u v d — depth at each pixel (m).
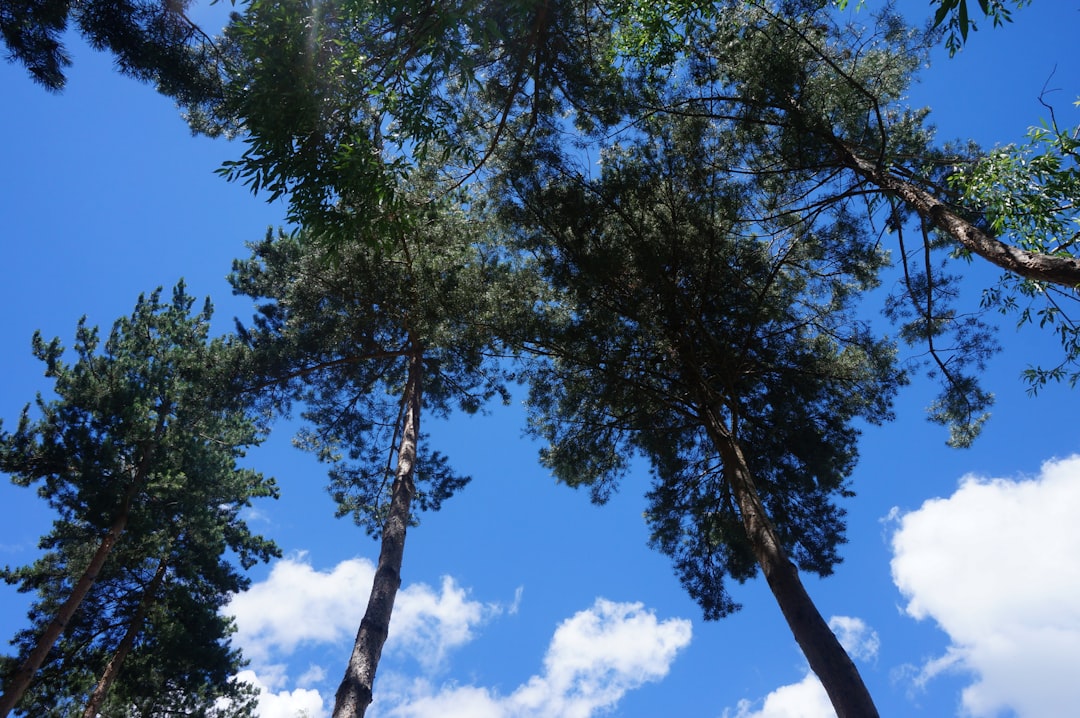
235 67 7.82
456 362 14.60
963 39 5.23
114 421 17.09
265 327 16.73
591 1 9.48
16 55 8.95
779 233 11.41
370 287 13.52
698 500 13.57
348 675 8.48
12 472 16.19
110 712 17.47
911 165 9.79
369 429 16.73
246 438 19.41
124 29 8.96
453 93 10.14
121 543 16.47
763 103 9.53
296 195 7.53
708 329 11.65
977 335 10.45
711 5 8.80
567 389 12.80
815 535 13.16
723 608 13.73
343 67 7.23
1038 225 6.91
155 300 20.09
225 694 18.03
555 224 11.00
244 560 19.69
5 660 15.69
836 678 7.59
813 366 12.21
